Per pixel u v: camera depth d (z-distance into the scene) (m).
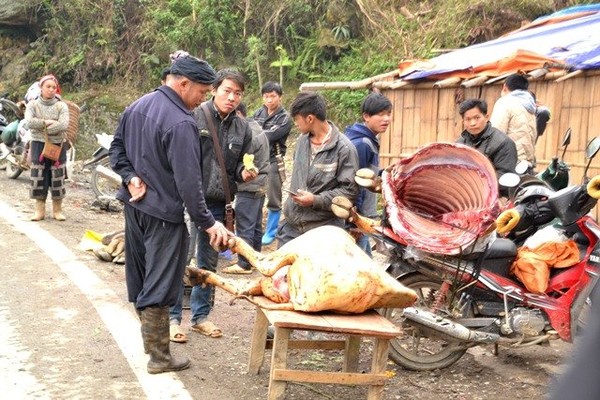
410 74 11.41
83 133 18.75
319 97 4.87
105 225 9.32
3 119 12.92
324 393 4.37
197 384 4.34
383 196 4.66
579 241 4.67
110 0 20.70
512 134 6.78
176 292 4.41
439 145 4.51
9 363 4.52
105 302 5.86
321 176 4.88
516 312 4.55
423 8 17.66
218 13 19.27
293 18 18.61
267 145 7.06
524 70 9.59
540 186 4.88
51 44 21.42
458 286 4.64
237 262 7.34
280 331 3.77
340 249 3.97
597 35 9.99
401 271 4.81
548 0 15.84
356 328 3.73
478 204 4.45
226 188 5.21
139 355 4.75
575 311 4.46
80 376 4.36
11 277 6.49
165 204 4.28
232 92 5.10
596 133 8.91
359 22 17.94
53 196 9.24
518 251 4.69
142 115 4.35
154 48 20.27
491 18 16.00
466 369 4.87
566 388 1.11
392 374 4.70
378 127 5.31
